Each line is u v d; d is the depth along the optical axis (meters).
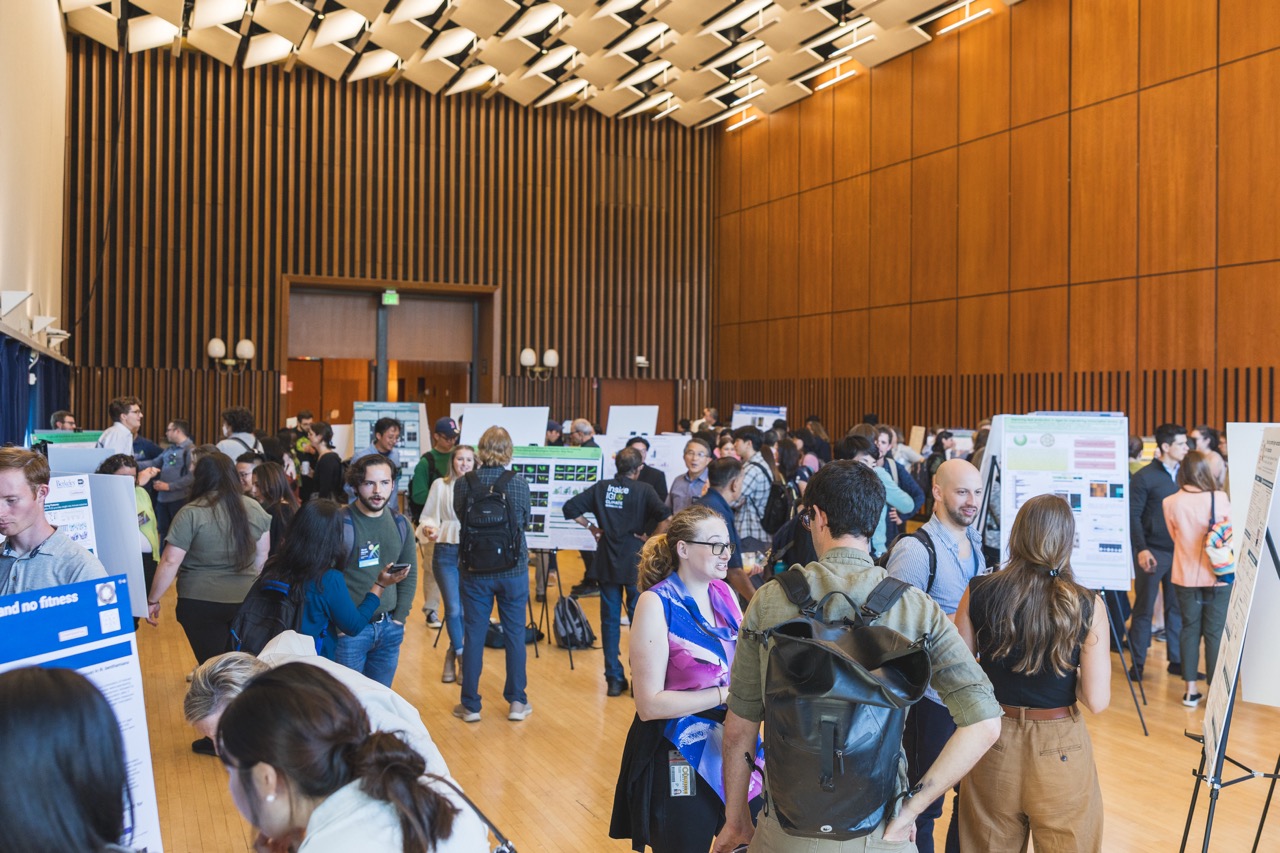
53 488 3.12
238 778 1.31
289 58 14.59
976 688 2.02
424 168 16.62
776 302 17.09
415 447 9.54
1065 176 11.91
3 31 7.35
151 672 6.23
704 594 2.82
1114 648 6.96
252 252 15.46
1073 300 11.81
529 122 17.34
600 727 5.26
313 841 1.25
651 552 2.95
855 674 1.82
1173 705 5.63
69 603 1.79
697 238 18.64
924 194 14.00
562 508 6.55
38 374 9.38
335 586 3.83
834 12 12.72
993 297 12.89
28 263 9.43
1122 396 11.24
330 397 17.83
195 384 15.13
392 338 17.31
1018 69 12.52
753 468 5.91
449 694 5.86
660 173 18.34
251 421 7.71
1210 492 5.47
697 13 12.12
